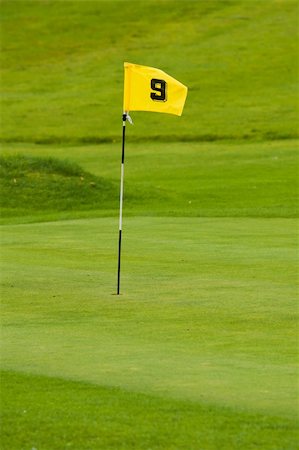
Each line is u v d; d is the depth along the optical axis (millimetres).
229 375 21172
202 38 141625
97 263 37406
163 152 93688
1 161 68438
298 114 107250
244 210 57000
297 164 82438
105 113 112688
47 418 18172
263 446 16703
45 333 25703
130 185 69000
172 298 30172
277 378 20891
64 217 56250
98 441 17047
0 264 37438
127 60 135625
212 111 110688
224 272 34750
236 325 26406
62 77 131500
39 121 110000
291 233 45781
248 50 134250
